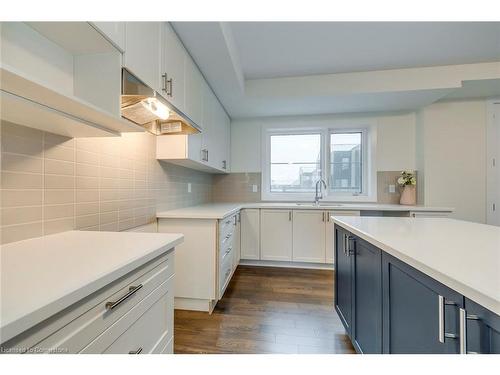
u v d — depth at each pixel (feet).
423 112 10.52
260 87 9.29
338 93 8.95
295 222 10.03
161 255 3.16
